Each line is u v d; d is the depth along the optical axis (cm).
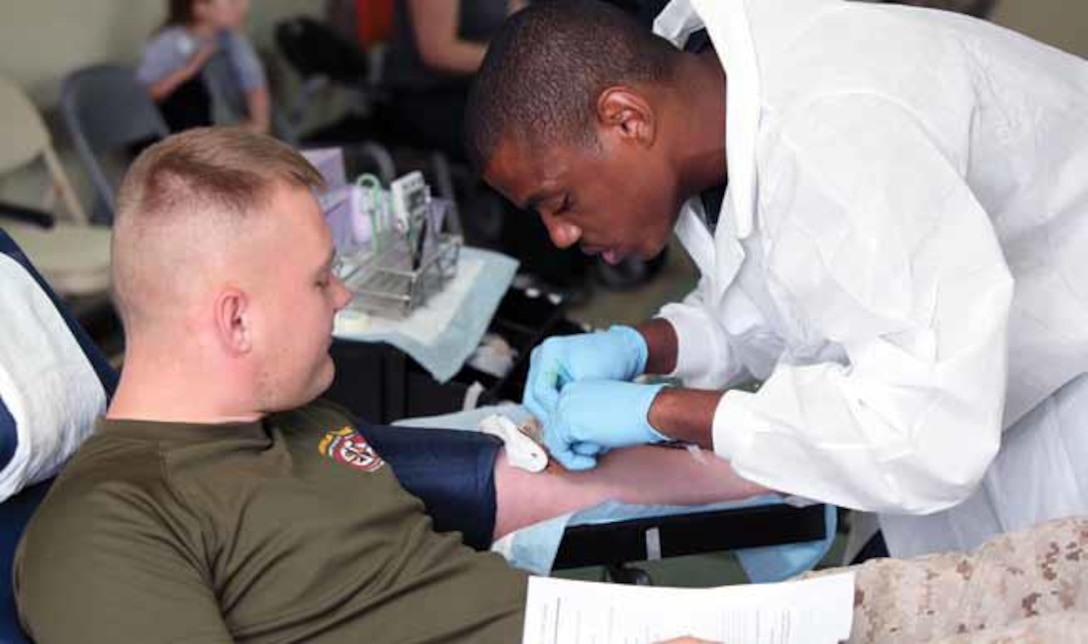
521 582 131
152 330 121
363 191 209
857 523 189
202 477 120
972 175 133
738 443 132
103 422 123
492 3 371
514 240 378
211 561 118
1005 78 133
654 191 135
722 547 162
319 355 126
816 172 118
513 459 158
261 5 444
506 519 156
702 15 133
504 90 132
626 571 162
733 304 156
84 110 348
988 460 120
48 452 129
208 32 376
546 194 135
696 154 135
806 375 129
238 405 124
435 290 214
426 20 369
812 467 128
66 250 307
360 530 127
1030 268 141
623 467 159
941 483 122
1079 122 137
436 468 153
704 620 122
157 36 369
